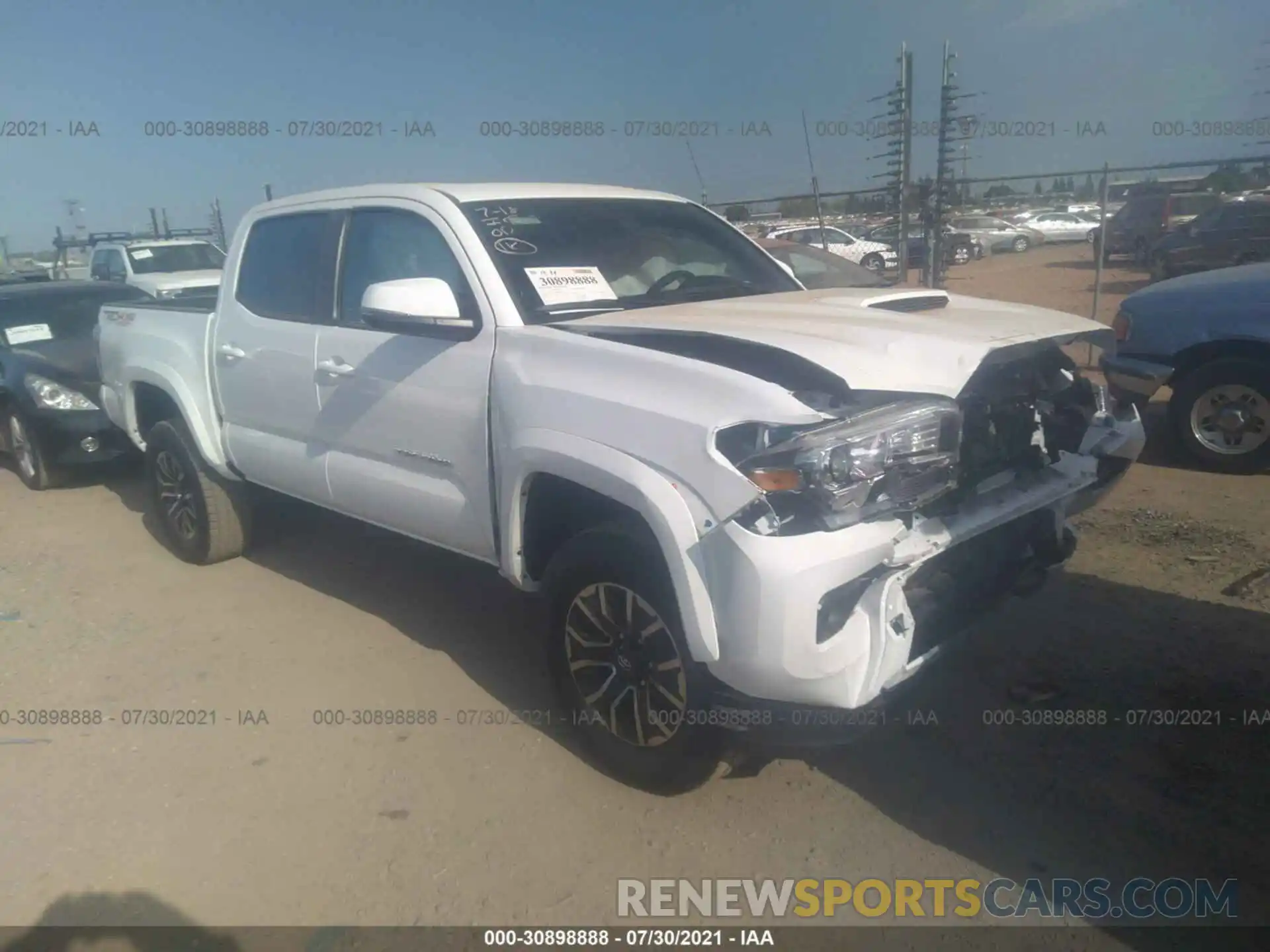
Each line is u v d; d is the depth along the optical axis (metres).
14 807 3.52
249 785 3.60
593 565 3.28
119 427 6.29
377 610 5.05
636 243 4.23
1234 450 6.71
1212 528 5.54
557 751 3.72
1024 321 3.41
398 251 4.14
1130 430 3.95
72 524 6.82
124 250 15.65
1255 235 11.12
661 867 3.09
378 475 4.19
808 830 3.22
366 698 4.18
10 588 5.61
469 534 3.80
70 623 5.08
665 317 3.50
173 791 3.58
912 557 2.82
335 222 4.46
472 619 4.91
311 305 4.55
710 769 3.20
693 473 2.82
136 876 3.14
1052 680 3.98
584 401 3.16
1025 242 30.98
